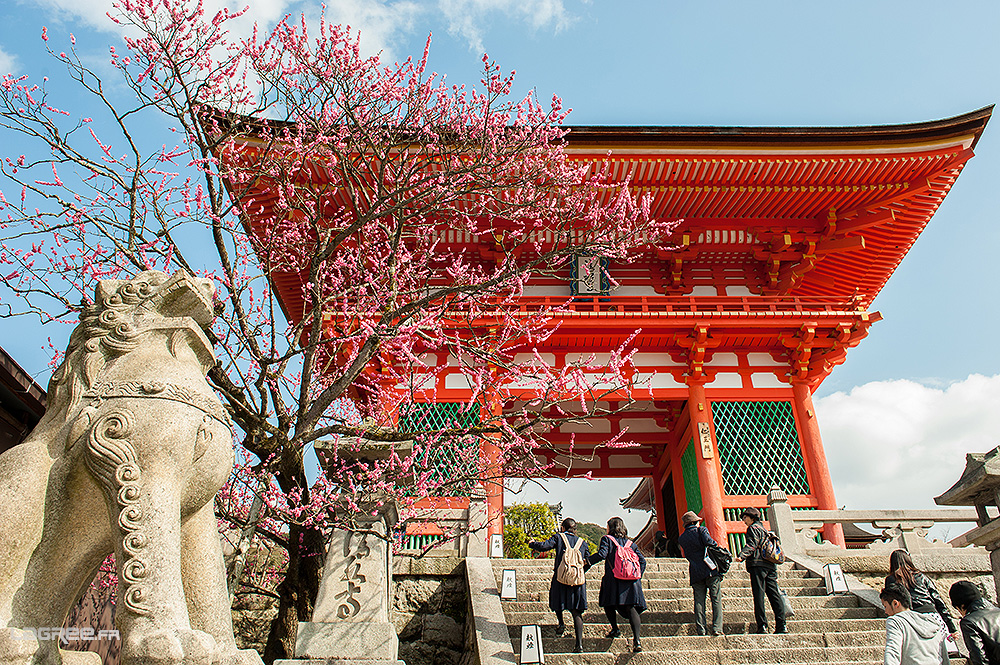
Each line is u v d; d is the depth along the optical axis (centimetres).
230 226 895
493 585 987
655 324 1650
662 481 2105
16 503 346
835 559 1134
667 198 1709
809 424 1667
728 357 1750
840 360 1712
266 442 810
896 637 545
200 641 317
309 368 898
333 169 1080
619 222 1147
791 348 1730
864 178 1672
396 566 1073
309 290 1000
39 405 908
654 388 1716
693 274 1866
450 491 966
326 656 604
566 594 815
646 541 2934
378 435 802
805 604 969
